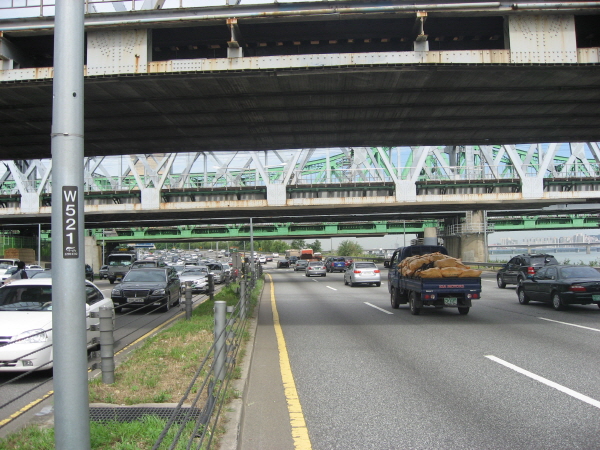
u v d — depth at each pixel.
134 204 43.09
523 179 40.97
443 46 14.30
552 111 16.33
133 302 18.12
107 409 5.75
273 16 11.83
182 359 8.62
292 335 12.72
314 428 5.74
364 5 11.78
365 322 15.09
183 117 16.23
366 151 47.28
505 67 12.37
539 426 5.68
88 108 15.12
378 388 7.46
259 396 7.13
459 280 15.77
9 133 17.34
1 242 58.91
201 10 11.88
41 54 13.62
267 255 157.38
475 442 5.21
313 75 12.85
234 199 43.56
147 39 12.36
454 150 48.03
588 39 13.95
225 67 12.38
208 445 4.30
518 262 28.70
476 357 9.63
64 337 3.35
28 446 4.58
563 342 11.20
